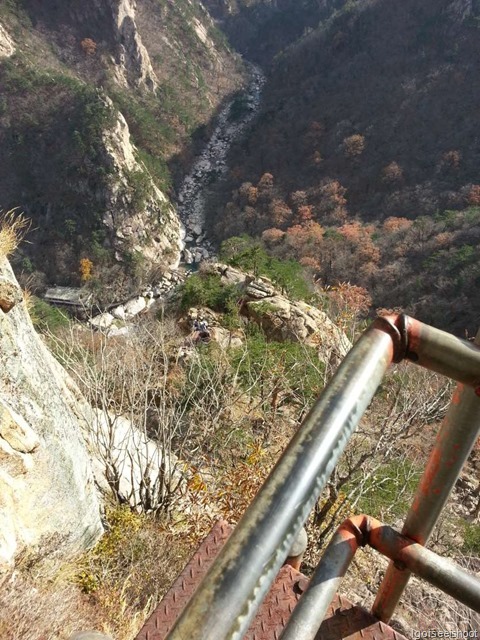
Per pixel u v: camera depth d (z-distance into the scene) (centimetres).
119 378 738
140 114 6769
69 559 446
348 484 713
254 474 629
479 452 1217
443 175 5216
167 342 1027
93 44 7219
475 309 3047
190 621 63
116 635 385
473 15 6094
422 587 543
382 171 5550
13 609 328
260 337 1235
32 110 5559
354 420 82
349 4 7575
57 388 494
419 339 92
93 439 631
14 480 382
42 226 5297
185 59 8138
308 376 863
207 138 7356
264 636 136
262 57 9394
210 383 759
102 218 5153
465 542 802
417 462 776
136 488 647
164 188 6250
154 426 788
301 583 146
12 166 5531
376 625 135
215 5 10075
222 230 5831
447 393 728
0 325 399
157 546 506
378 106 6250
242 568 67
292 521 72
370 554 661
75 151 5278
